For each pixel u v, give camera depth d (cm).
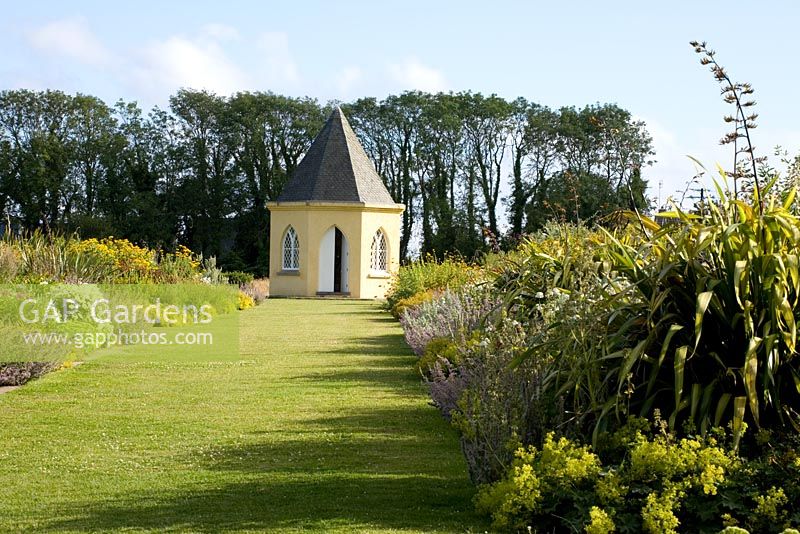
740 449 557
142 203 5134
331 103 5672
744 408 534
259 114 5506
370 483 653
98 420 906
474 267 2200
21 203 5050
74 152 5197
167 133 5516
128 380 1197
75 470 695
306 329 2075
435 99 5509
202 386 1145
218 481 658
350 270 3819
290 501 604
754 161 629
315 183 3862
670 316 575
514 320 689
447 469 697
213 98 5519
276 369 1321
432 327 1362
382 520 558
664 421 550
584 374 591
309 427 868
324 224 3816
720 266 589
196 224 5388
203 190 5391
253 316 2541
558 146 5078
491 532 529
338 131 3975
